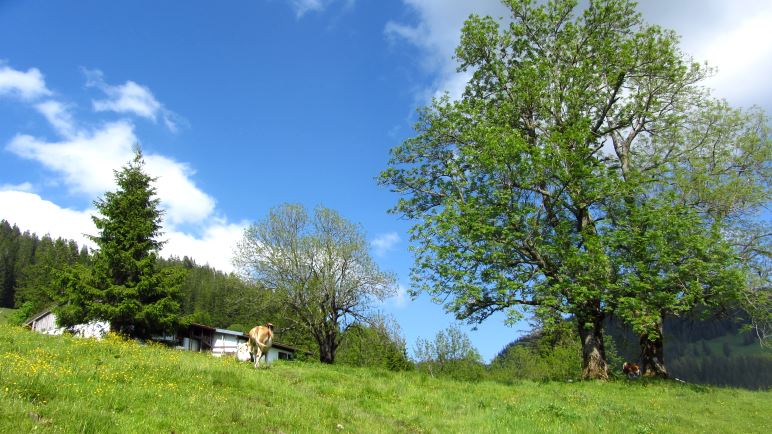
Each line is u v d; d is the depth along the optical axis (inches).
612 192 960.9
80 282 1434.5
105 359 571.2
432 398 638.5
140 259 1521.9
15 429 287.1
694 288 900.0
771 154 1063.6
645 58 1068.5
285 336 2078.0
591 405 657.0
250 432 362.0
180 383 490.3
